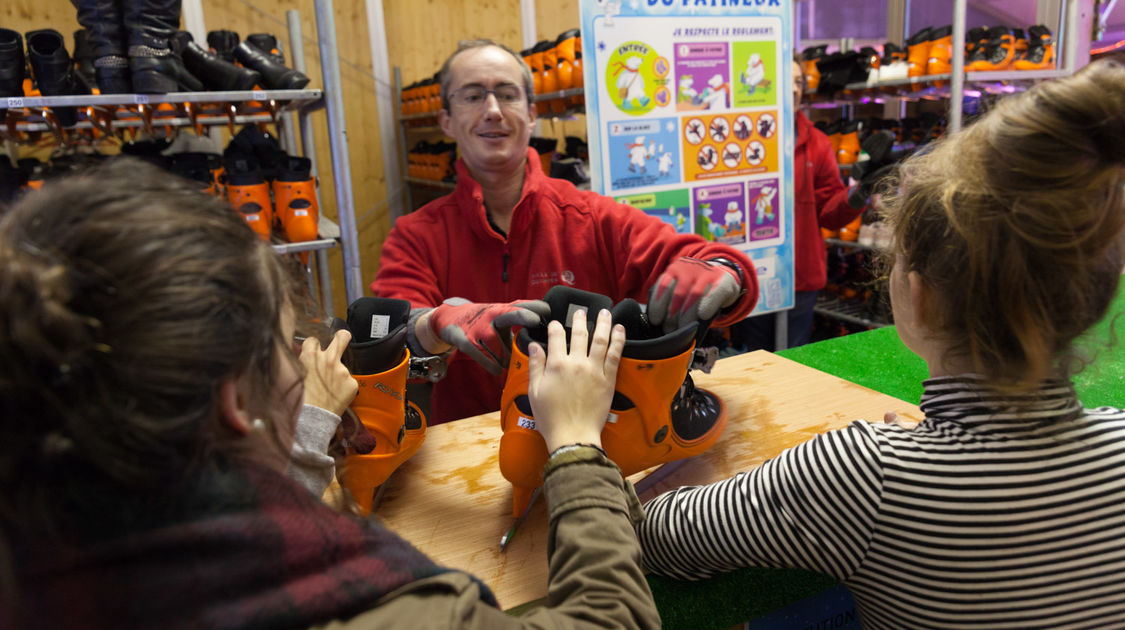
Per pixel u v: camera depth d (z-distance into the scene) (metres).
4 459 0.29
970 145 0.54
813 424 1.05
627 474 0.84
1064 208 0.48
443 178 4.40
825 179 2.95
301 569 0.34
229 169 2.32
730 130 2.41
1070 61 3.14
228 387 0.33
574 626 0.44
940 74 3.01
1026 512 0.55
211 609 0.31
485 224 1.54
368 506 0.85
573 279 1.58
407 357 0.87
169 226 0.31
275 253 0.39
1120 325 1.29
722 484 0.71
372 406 0.84
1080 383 0.87
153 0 1.86
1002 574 0.56
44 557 0.30
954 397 0.59
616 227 1.55
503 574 0.74
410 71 5.04
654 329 0.94
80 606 0.30
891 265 0.65
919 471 0.57
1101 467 0.56
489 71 1.47
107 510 0.31
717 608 0.76
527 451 0.78
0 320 0.28
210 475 0.33
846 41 4.32
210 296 0.31
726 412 1.00
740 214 2.49
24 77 2.00
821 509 0.60
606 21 2.17
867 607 0.65
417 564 0.38
